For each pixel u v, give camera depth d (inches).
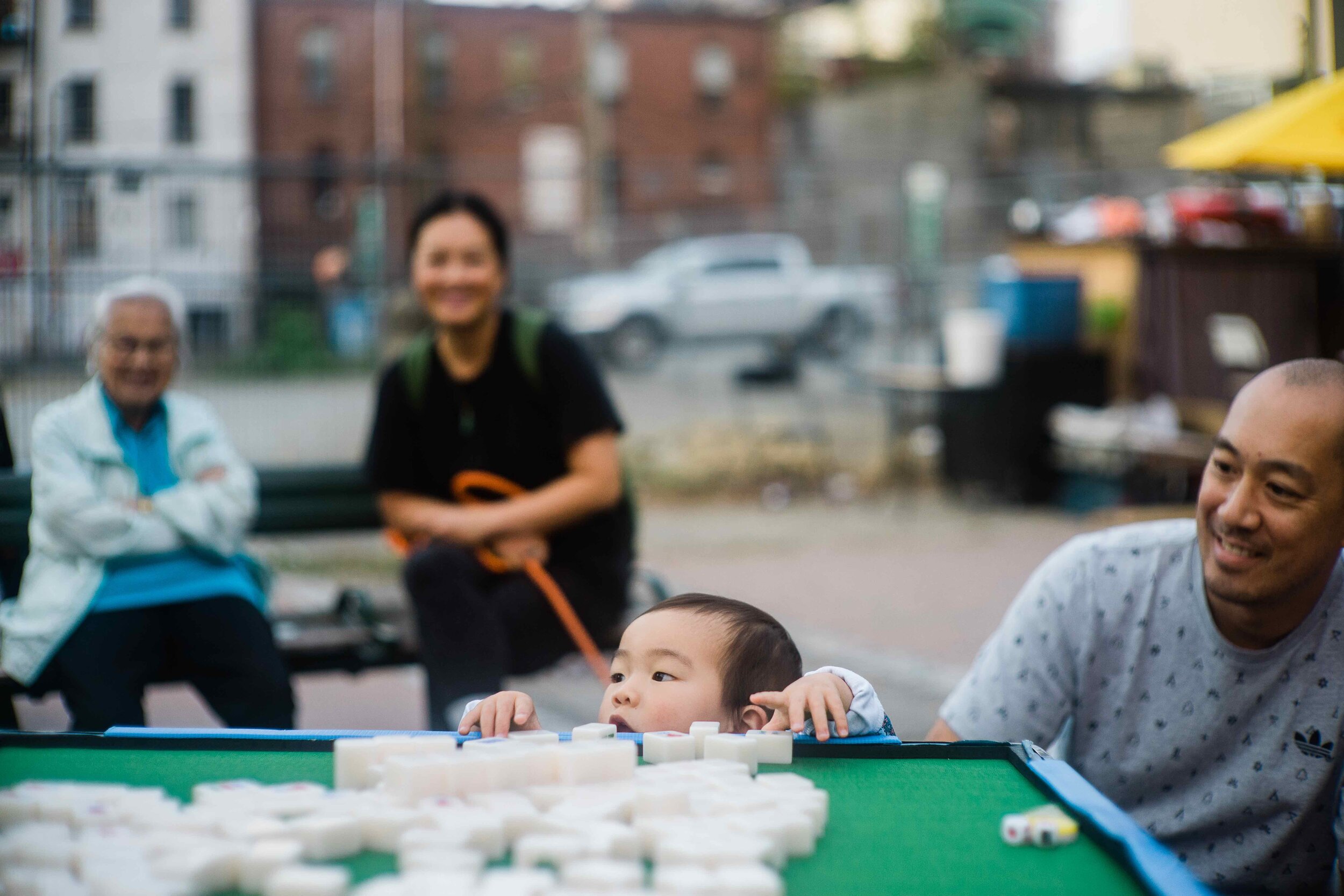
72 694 124.6
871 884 51.6
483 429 153.5
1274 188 353.7
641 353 769.6
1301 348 322.7
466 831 50.6
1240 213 358.6
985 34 1425.9
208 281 291.4
